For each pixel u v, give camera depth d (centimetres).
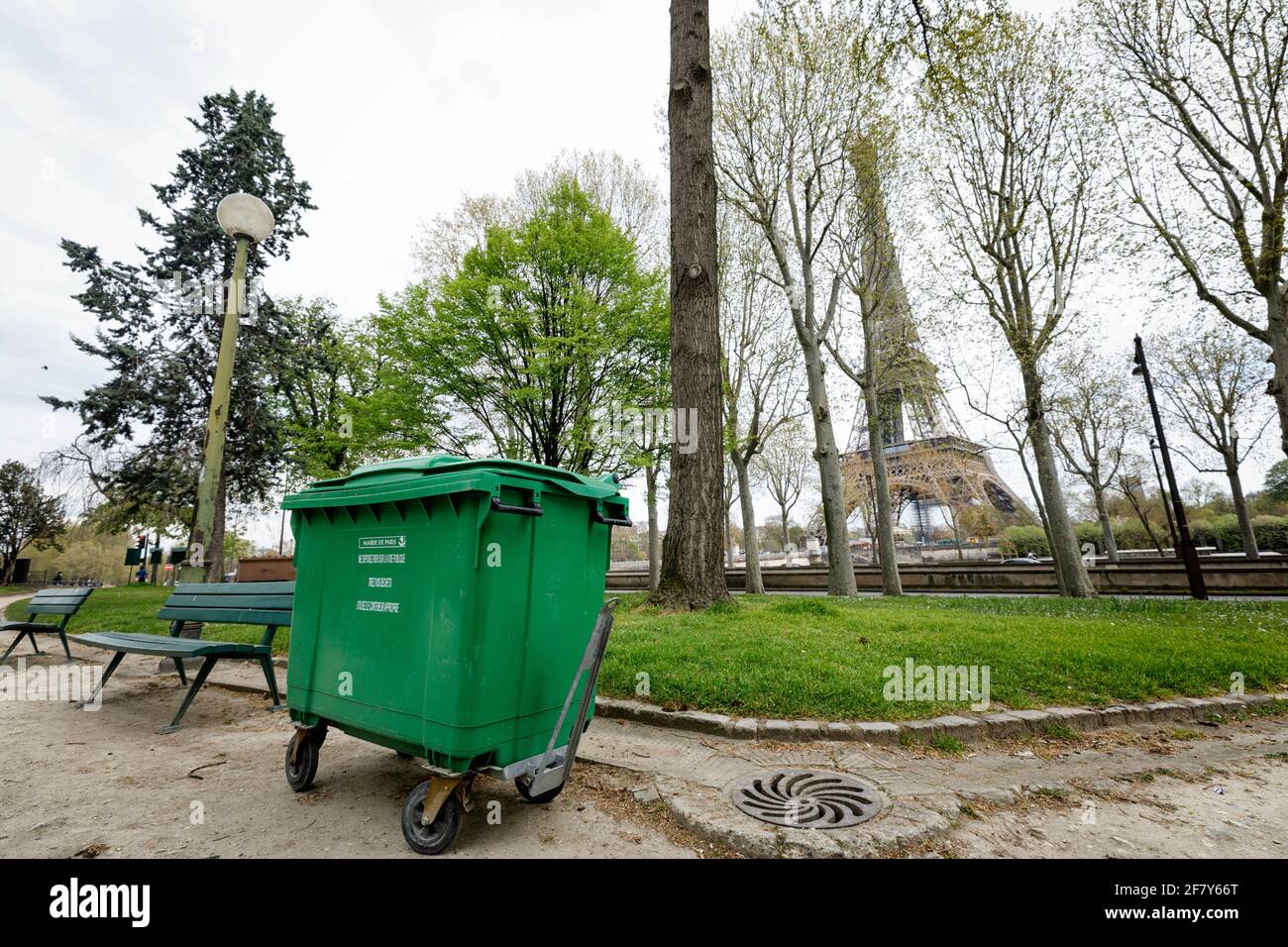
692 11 928
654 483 1909
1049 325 1482
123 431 1769
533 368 1216
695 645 609
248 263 1945
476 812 315
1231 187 1359
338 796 338
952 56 1009
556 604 310
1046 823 308
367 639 308
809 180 1714
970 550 5238
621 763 378
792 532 7581
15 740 458
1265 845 290
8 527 3541
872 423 1866
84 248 1741
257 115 1994
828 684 489
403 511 298
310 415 2219
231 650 501
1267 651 683
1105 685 541
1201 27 1314
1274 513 4869
